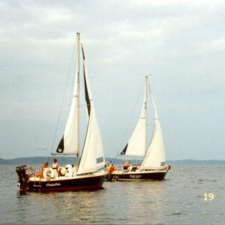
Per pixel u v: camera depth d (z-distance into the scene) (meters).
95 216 28.66
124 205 34.12
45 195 39.53
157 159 59.38
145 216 28.84
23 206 33.28
